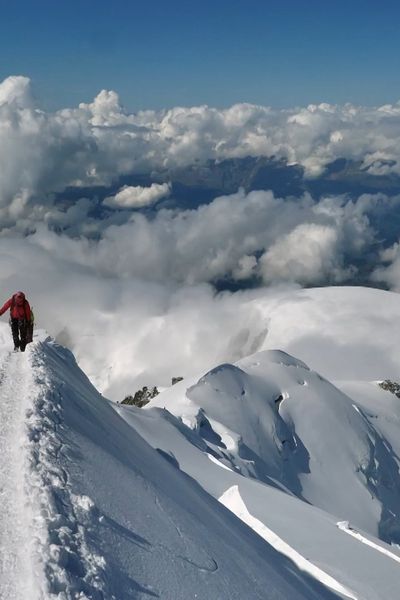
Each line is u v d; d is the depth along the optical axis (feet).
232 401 193.16
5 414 39.45
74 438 38.09
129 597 22.09
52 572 20.17
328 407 220.43
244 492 78.38
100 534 25.48
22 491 26.48
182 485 53.01
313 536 61.31
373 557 59.11
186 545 31.30
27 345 67.21
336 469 195.62
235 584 30.55
